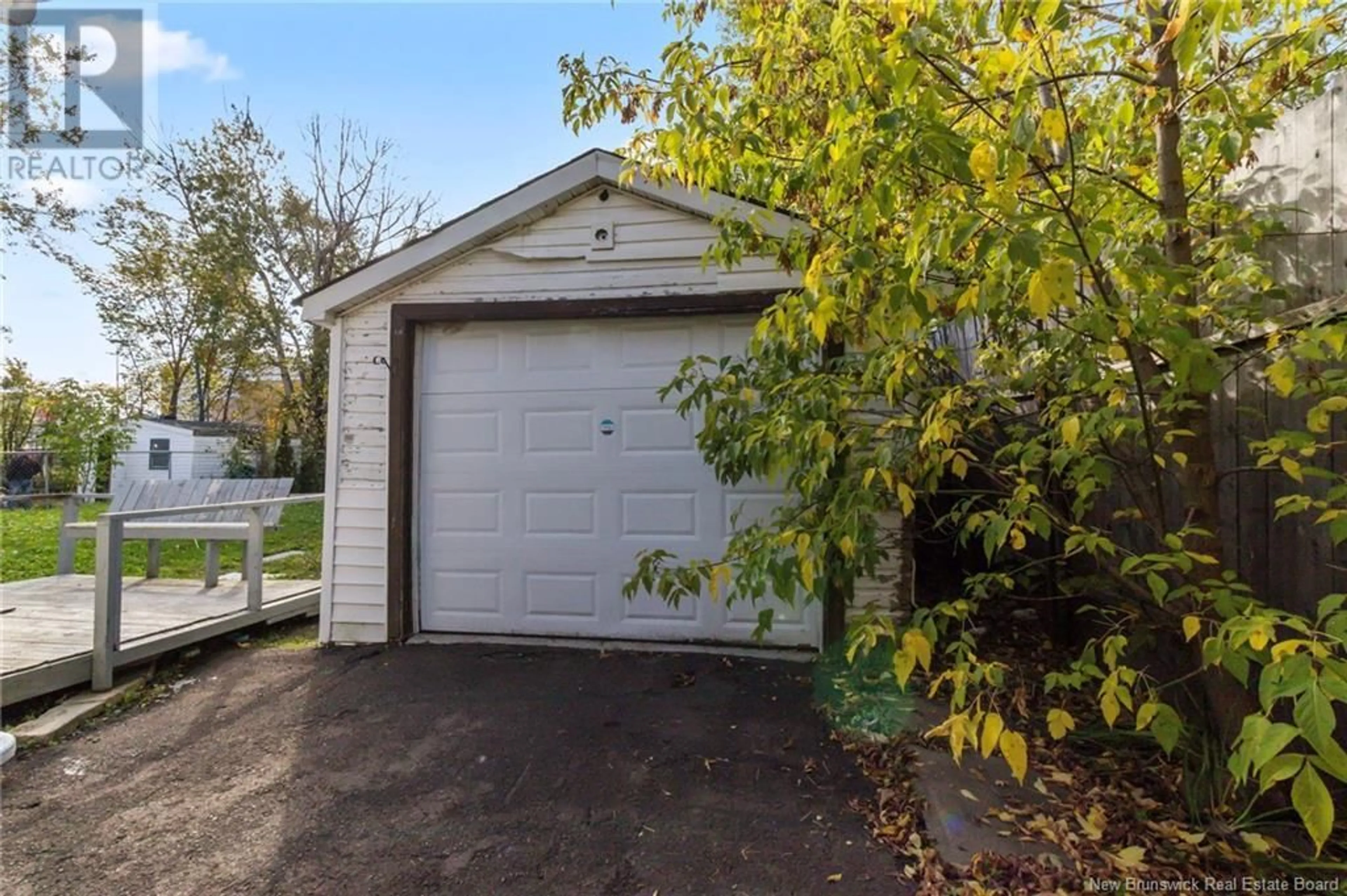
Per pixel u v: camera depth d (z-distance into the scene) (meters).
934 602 5.17
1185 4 1.59
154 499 8.59
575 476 4.59
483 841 2.34
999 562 4.50
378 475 4.65
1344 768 1.14
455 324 4.71
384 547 4.62
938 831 2.27
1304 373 2.04
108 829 2.46
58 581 6.02
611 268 4.49
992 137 1.99
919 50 1.87
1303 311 2.17
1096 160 2.60
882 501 2.75
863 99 2.10
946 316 2.46
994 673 1.83
